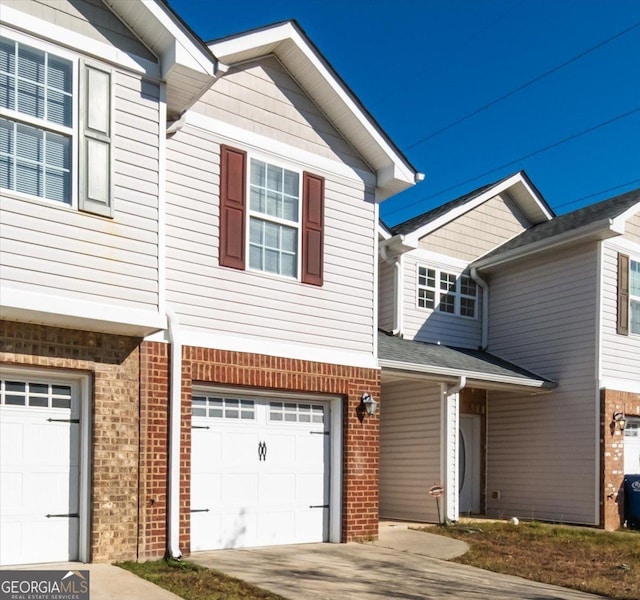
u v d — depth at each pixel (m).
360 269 11.10
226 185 9.67
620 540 12.06
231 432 9.66
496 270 16.98
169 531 8.41
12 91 7.38
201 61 8.34
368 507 10.74
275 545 9.93
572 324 15.07
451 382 13.56
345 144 11.23
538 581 8.83
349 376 10.70
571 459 14.65
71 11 7.87
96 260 7.70
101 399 8.05
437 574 8.83
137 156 8.17
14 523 7.55
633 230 15.59
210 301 9.32
